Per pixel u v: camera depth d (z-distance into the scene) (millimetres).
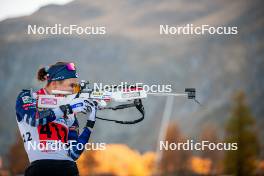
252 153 168500
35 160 19328
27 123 19344
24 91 19891
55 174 19234
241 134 169875
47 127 19438
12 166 177000
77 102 19750
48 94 19984
